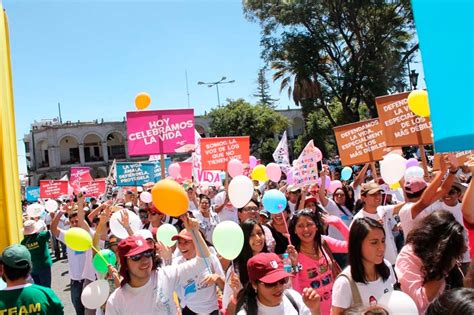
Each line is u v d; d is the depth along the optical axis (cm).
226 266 468
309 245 414
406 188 478
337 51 2750
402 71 2662
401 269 318
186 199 399
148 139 742
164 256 480
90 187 1473
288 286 368
